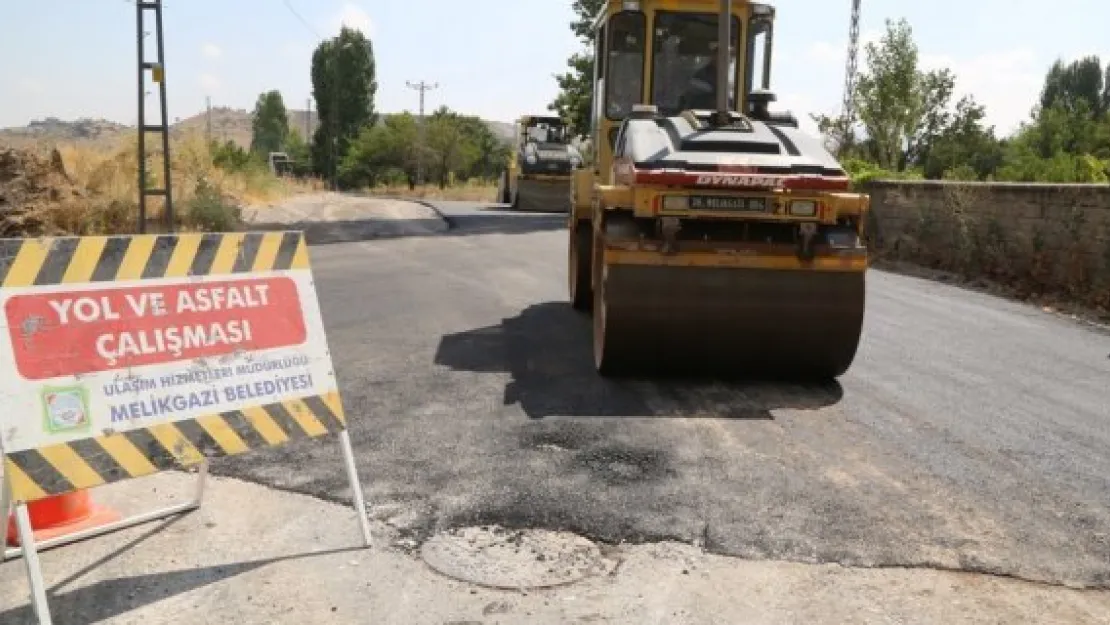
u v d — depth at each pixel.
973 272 12.58
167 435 3.60
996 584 3.59
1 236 15.47
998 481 4.67
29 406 3.27
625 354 6.32
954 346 7.99
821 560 3.76
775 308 6.12
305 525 4.07
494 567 3.67
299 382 3.96
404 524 4.07
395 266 13.41
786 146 6.50
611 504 4.29
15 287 3.30
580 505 4.27
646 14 8.00
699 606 3.39
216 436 3.72
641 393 6.23
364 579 3.58
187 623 3.27
